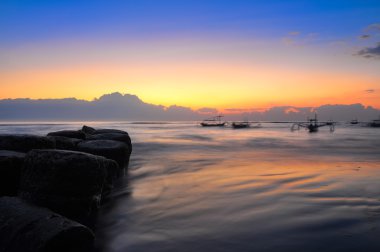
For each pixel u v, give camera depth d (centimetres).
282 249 480
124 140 1311
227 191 895
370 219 613
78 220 602
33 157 605
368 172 1248
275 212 670
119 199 813
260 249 482
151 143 3020
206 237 539
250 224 596
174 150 2331
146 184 1010
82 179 603
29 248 419
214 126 12000
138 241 537
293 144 3141
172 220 638
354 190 880
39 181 581
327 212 663
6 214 476
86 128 1778
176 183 1027
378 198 784
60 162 582
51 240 422
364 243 497
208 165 1495
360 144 3131
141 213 692
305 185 959
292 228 568
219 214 668
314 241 507
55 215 480
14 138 797
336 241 506
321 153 2191
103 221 641
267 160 1731
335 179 1067
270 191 878
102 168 671
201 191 901
